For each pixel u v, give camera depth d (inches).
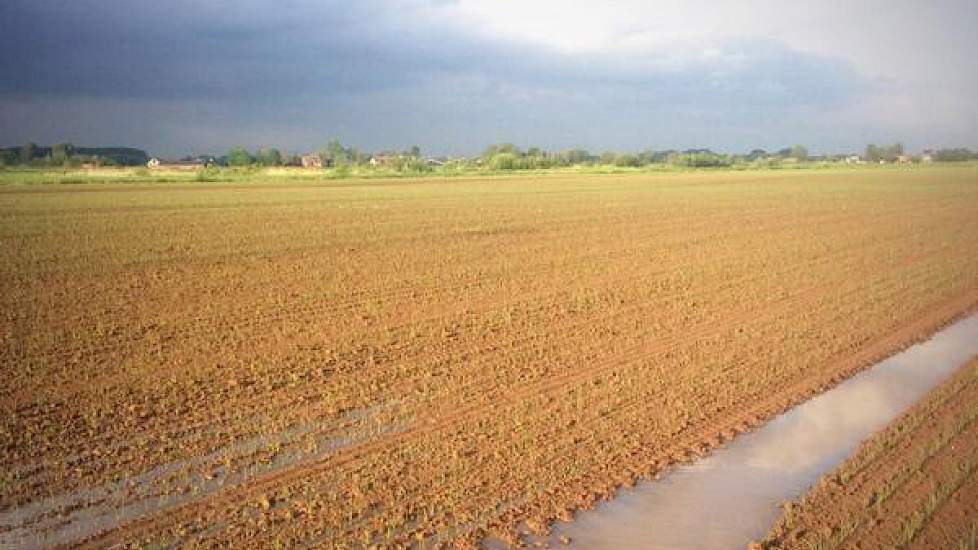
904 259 967.6
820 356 533.0
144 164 5831.7
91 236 1086.4
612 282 800.3
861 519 303.9
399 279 801.6
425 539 283.4
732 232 1241.4
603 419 406.0
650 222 1387.8
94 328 579.2
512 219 1417.3
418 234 1171.9
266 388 448.1
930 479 339.0
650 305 689.0
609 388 456.1
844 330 607.2
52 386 444.5
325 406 418.9
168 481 325.7
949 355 550.9
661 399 438.9
